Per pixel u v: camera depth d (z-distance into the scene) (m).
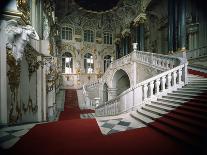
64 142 5.01
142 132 5.83
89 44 30.14
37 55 9.79
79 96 21.56
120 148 4.54
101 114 12.55
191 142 4.40
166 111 6.91
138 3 23.23
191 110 5.99
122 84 22.86
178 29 17.45
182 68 9.03
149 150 4.38
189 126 5.23
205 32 16.75
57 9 26.05
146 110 7.95
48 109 12.73
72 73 28.45
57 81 20.67
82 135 5.66
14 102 6.85
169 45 18.70
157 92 8.73
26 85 8.31
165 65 12.26
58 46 25.52
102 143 4.92
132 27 25.61
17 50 6.33
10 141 5.07
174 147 4.55
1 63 5.82
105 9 27.72
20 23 6.32
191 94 7.33
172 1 18.45
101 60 30.81
